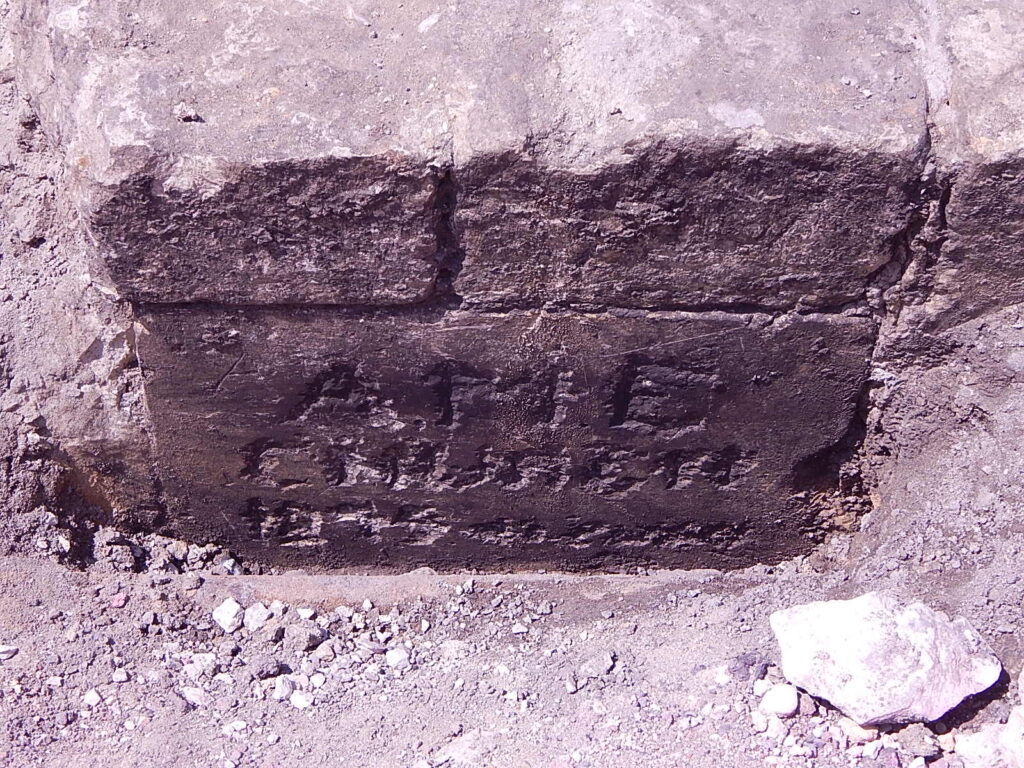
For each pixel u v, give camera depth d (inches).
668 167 34.9
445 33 37.2
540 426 41.5
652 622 42.2
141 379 41.1
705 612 42.2
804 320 38.8
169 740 35.8
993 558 38.2
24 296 43.1
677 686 38.1
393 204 35.3
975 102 35.8
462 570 46.3
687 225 36.2
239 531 45.2
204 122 35.1
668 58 36.3
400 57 36.7
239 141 34.7
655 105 35.2
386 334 38.9
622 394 40.8
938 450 41.1
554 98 35.6
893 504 41.7
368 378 40.1
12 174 44.9
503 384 40.2
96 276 38.2
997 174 35.4
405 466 42.9
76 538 43.1
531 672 39.8
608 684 38.7
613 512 44.3
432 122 35.0
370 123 35.0
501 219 36.0
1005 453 39.3
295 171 34.6
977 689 34.6
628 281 37.6
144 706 37.1
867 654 34.6
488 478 43.3
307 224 35.7
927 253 37.7
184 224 35.6
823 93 35.6
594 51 36.5
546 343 39.1
